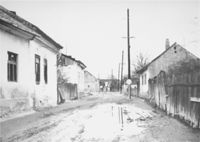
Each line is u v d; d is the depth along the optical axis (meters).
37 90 12.98
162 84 11.42
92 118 8.84
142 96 24.75
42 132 6.34
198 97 6.37
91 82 66.75
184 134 6.01
